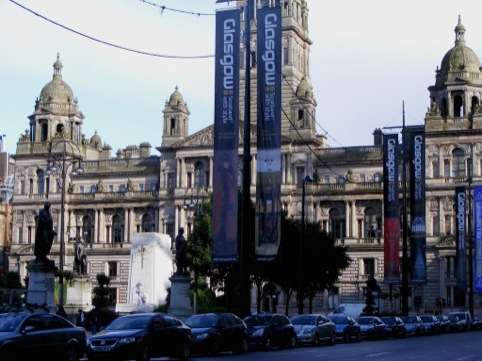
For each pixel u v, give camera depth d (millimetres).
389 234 107500
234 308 118562
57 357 44719
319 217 174250
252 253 104312
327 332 75562
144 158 193625
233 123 66812
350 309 121812
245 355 59219
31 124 198375
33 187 194125
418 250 107875
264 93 67188
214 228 66875
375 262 168750
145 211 187000
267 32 67438
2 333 42375
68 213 192125
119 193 188500
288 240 115312
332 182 177250
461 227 134875
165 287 122000
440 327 108750
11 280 131250
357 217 172125
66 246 188875
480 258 126125
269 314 68625
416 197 109438
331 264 125062
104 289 104625
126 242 186250
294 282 117500
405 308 107562
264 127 67062
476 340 83000
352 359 53062
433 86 172375
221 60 67312
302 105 176375
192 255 122000
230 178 66688
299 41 190875
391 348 67375
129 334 49469
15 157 194875
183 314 87500
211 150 178375
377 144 185625
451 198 164375
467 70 169000
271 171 66750
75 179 196500
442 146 166125
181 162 181000
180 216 180125
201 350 57562
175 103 184625
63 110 198000
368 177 175750
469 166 164375
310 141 174750
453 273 161875
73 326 46594
